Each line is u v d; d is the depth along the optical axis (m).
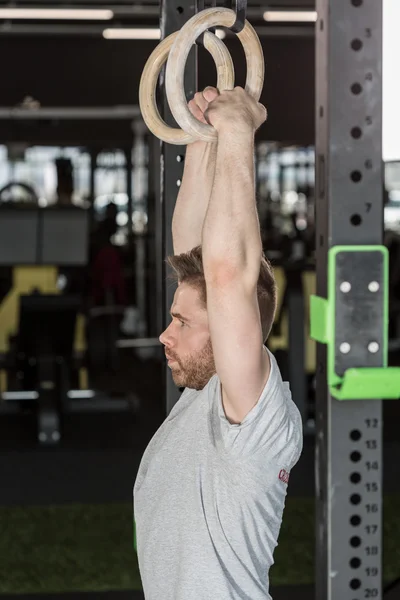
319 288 1.81
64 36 9.61
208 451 1.80
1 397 8.34
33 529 5.54
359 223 1.74
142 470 1.97
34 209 8.21
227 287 1.67
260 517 1.78
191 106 1.87
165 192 2.38
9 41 9.60
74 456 7.10
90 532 5.48
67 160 10.58
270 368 1.76
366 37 1.72
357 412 1.77
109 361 8.92
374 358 1.75
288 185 18.03
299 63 9.23
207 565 1.79
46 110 9.70
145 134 11.13
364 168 1.73
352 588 1.78
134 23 9.98
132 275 14.72
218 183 1.66
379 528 1.79
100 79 9.69
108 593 4.61
